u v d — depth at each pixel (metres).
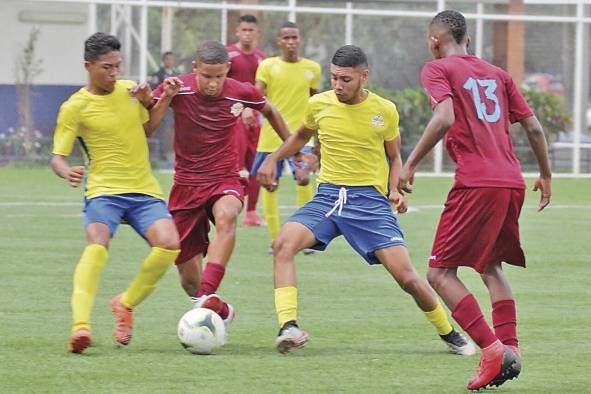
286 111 29.31
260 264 25.92
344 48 16.61
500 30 51.19
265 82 29.30
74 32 51.47
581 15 51.34
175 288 22.50
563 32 51.56
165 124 50.12
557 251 28.78
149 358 15.86
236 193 17.91
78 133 16.56
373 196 16.72
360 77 16.53
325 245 16.75
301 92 29.31
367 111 16.69
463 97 14.82
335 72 16.50
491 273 15.37
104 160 16.61
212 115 17.75
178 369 15.17
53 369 15.05
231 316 17.48
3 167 50.50
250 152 32.38
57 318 18.92
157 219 16.55
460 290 14.63
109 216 16.47
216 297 16.64
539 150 15.39
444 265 14.84
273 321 19.14
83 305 15.89
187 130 17.77
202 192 17.91
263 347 16.88
